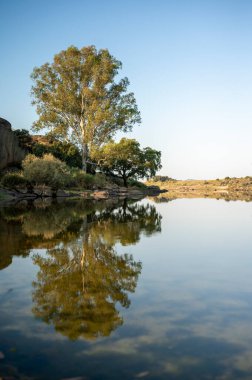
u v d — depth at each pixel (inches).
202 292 156.5
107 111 1753.2
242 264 215.5
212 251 260.4
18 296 149.8
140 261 223.6
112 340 107.6
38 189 1310.3
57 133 1860.2
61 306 137.3
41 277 181.9
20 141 2188.7
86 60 1786.4
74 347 103.3
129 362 94.9
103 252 253.9
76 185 1785.2
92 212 647.1
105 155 2005.4
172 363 94.4
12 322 121.6
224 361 95.4
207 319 124.3
